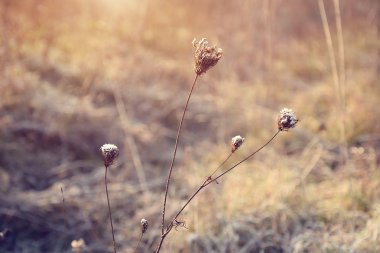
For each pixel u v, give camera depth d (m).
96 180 1.76
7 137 1.81
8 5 2.21
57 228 1.56
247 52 2.72
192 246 1.46
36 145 1.86
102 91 2.25
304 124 2.16
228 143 2.04
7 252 1.48
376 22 3.31
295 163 1.86
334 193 1.64
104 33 2.72
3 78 1.99
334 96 2.39
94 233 1.54
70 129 1.94
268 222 1.53
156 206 1.62
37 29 2.39
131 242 1.51
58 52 2.44
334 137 2.04
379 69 2.72
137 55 2.60
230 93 2.31
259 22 2.94
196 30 2.96
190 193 1.63
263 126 2.13
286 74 2.73
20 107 1.95
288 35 3.24
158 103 2.28
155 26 2.90
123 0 2.90
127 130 1.96
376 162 1.83
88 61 2.37
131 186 1.74
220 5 3.06
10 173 1.72
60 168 1.79
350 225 1.50
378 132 2.08
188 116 2.24
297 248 1.43
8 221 1.55
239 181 1.70
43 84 2.14
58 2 2.63
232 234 1.47
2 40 2.10
